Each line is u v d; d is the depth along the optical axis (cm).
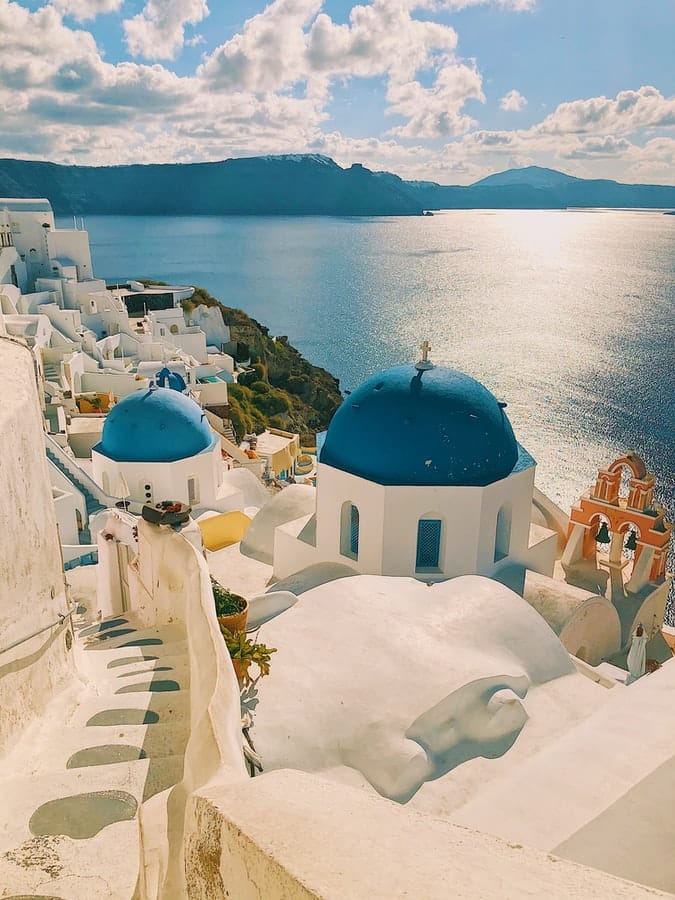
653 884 402
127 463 2792
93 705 756
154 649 977
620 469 2197
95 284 6662
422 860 188
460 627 1293
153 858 432
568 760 530
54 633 771
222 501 2991
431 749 1094
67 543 2761
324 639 1279
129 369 5366
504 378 12488
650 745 518
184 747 662
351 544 1900
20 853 492
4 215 6519
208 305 8756
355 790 276
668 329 16975
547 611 1748
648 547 2136
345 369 13175
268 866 193
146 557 1212
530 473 1873
